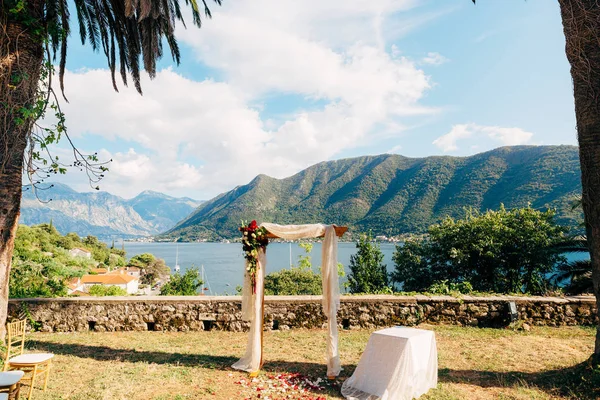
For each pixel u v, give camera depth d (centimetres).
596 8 499
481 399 482
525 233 1542
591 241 508
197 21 810
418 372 491
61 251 4534
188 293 1839
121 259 9250
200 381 543
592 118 500
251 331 607
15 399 416
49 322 856
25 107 554
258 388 514
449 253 1669
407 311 883
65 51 706
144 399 473
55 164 590
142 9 591
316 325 879
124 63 773
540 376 561
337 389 523
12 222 567
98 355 666
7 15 540
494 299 878
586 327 850
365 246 1717
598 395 471
